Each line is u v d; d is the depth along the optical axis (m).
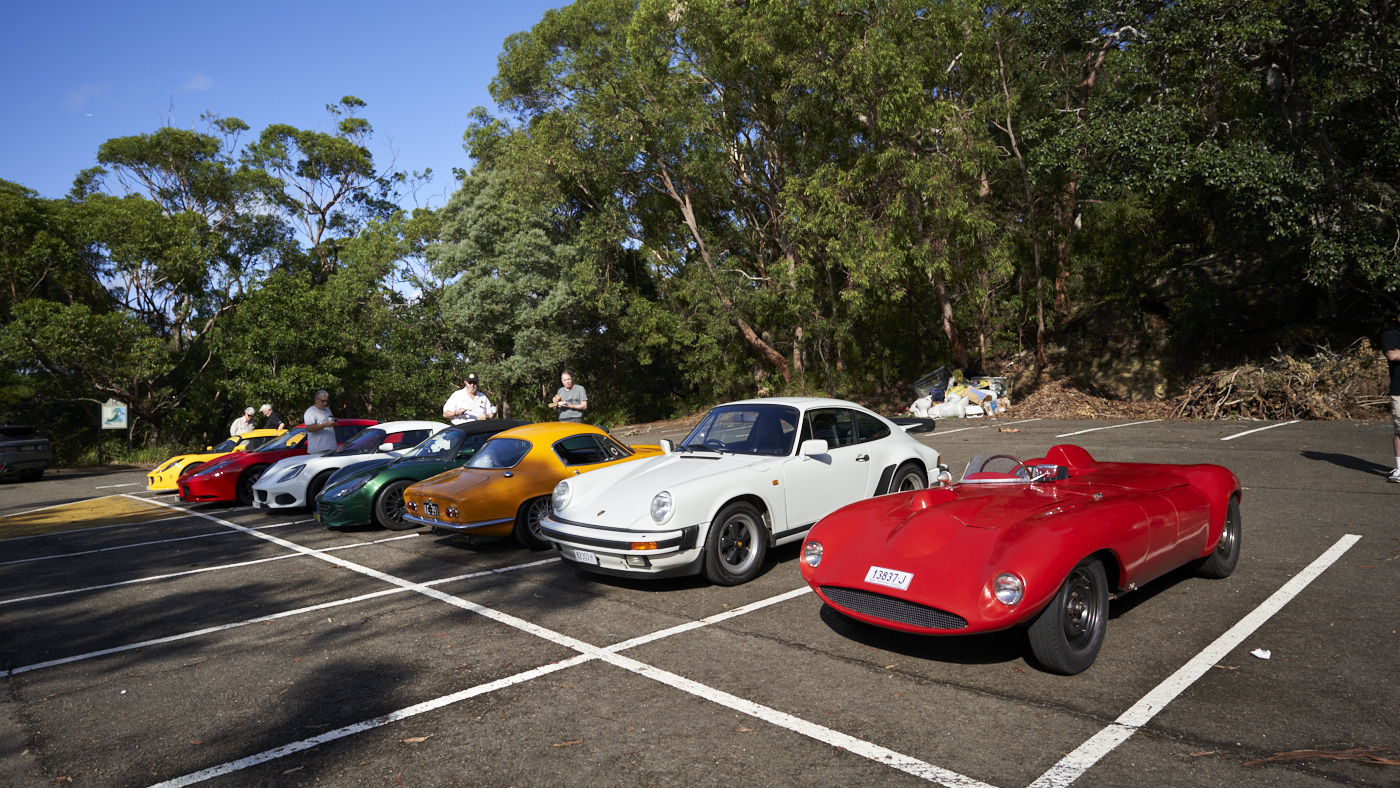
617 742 3.36
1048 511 4.14
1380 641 4.04
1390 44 14.48
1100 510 4.12
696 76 25.16
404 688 4.14
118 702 4.19
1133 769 2.91
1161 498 4.53
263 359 29.25
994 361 24.88
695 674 4.11
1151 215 21.91
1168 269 22.06
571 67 27.27
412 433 11.46
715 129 24.95
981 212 19.44
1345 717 3.24
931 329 25.53
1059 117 20.34
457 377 30.53
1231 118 18.22
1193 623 4.47
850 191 21.59
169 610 6.10
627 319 29.11
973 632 3.65
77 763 3.46
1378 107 15.45
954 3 19.72
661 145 25.67
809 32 21.03
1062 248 23.73
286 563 7.66
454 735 3.52
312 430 11.36
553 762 3.20
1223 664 3.87
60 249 29.81
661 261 28.83
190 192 37.56
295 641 5.11
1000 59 20.78
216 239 33.34
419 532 9.05
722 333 26.53
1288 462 9.66
